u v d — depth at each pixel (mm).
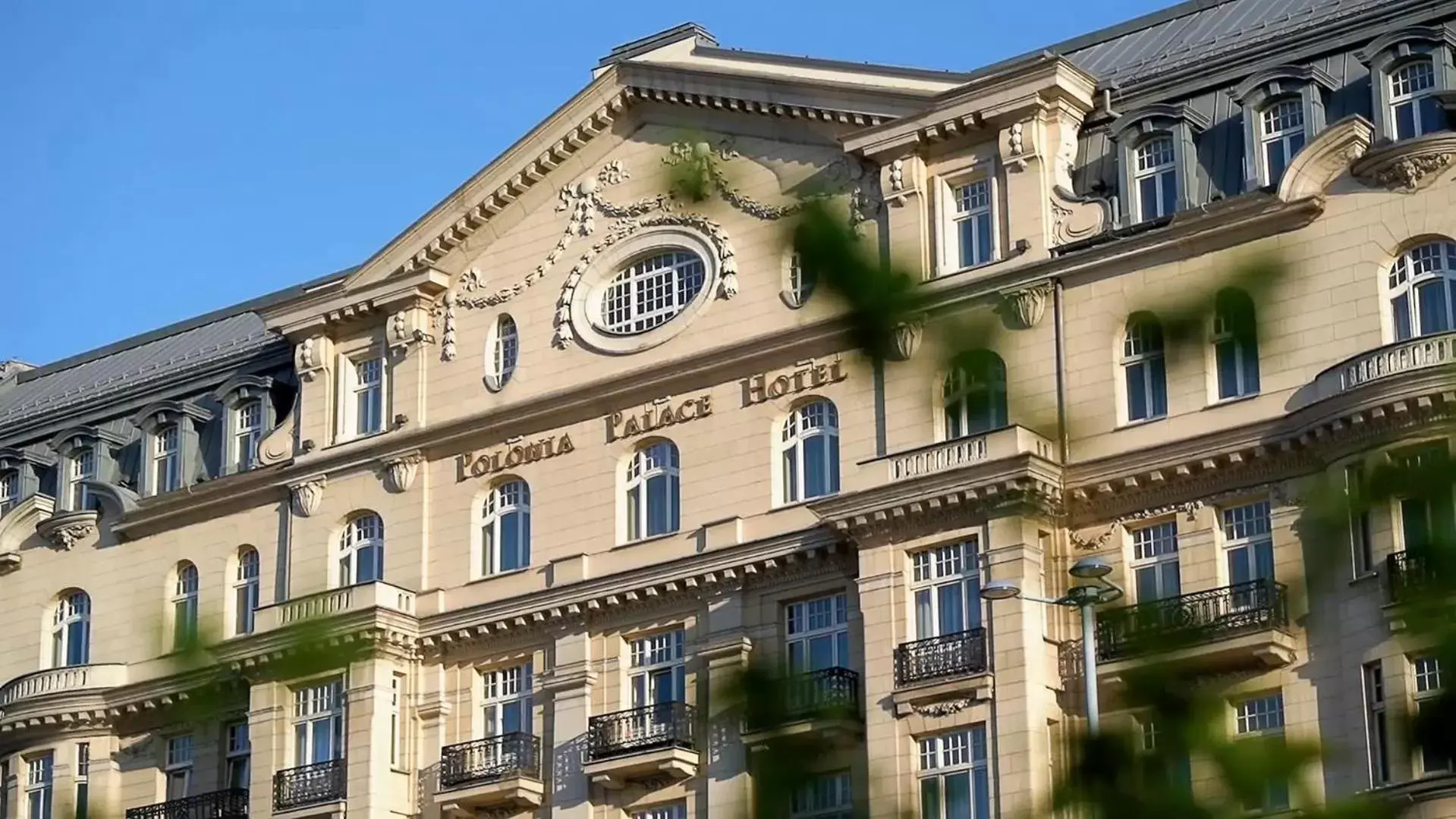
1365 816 26797
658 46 63688
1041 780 52094
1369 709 49531
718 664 57812
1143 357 54656
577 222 63188
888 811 52969
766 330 59219
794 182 60031
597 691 59750
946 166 57969
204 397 70688
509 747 60000
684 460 59906
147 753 66938
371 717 61344
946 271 57219
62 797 66938
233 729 65688
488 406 63250
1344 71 55062
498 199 64188
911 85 58438
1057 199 56406
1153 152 56406
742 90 60625
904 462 55125
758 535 58156
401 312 65188
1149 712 29312
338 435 65812
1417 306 51844
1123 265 54938
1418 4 54906
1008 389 50656
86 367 78125
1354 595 50094
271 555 66250
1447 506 26797
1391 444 50188
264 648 62531
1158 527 53938
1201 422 53375
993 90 57031
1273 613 51031
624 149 62969
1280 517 52188
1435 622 26141
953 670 53312
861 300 24625
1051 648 53344
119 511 69688
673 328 60781
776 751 29469
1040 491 53719
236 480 67062
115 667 67562
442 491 63625
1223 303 25859
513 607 61062
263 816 62094
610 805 58469
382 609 61812
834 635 56844
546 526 61656
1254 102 55031
